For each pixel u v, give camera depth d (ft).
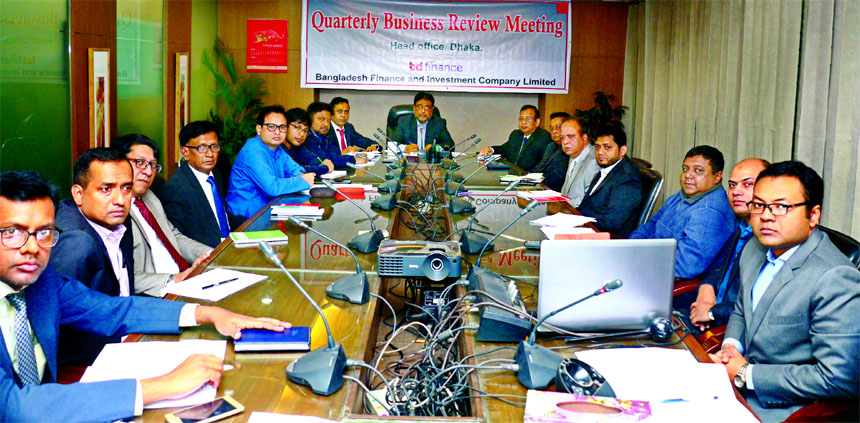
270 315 6.23
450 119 27.07
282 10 25.63
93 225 7.38
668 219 10.61
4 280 4.84
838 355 5.58
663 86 23.65
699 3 21.07
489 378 5.09
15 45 11.72
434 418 4.44
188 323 5.80
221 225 11.77
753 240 7.13
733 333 7.00
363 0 25.27
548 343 5.81
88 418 4.30
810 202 6.17
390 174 14.93
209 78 24.80
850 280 5.83
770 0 16.94
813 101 14.98
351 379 4.94
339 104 21.31
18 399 4.29
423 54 25.61
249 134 23.49
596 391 4.68
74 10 13.85
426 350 5.61
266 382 4.90
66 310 5.73
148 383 4.50
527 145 20.70
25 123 12.09
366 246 8.47
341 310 6.39
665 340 5.89
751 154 17.94
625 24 25.94
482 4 25.40
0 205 4.74
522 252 8.51
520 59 25.67
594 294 5.04
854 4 13.50
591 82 26.27
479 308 5.90
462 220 10.47
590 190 13.28
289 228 9.89
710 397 4.79
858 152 13.37
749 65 17.97
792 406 5.88
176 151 20.99
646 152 24.84
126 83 16.94
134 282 7.91
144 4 18.11
